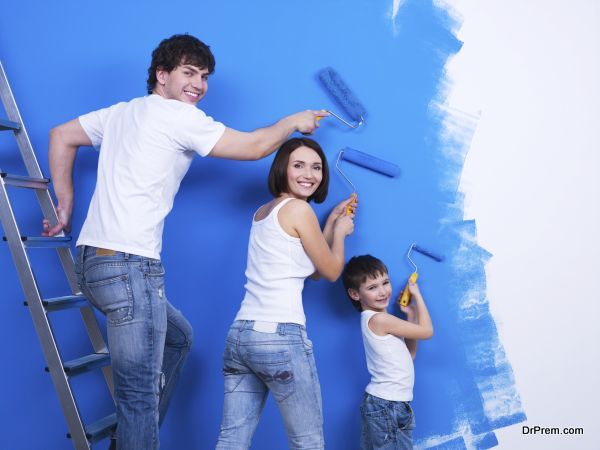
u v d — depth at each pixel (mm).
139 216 1473
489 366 2115
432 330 1896
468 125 2145
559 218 2170
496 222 2146
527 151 2170
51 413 1982
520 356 2131
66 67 2014
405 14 2123
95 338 1881
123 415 1428
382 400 1812
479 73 2162
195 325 2025
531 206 2162
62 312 2014
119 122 1612
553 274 2160
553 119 2184
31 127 2004
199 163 2043
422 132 2115
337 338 2066
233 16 2049
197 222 2035
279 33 2066
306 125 1715
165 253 2025
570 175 2180
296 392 1470
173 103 1544
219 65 2035
